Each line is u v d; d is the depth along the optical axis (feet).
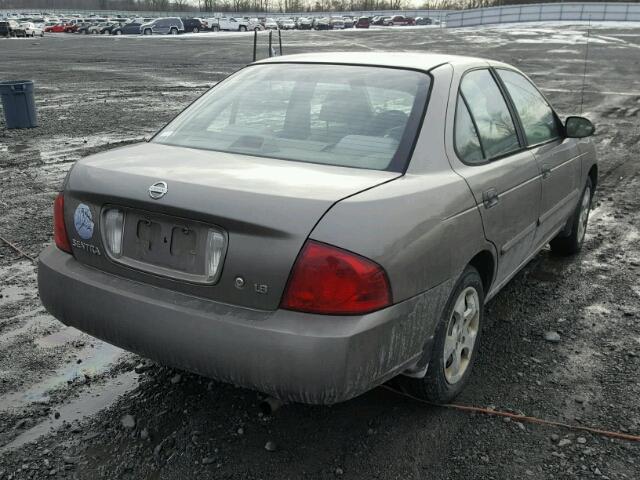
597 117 46.70
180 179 8.74
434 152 9.84
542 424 10.23
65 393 11.05
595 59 94.58
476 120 11.30
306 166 9.41
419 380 9.95
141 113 48.06
